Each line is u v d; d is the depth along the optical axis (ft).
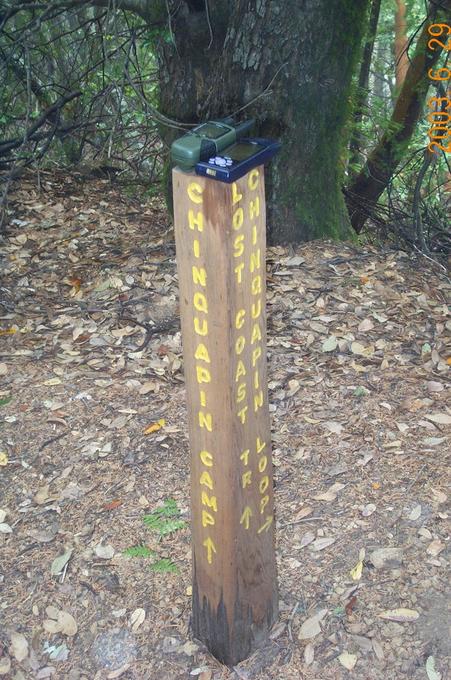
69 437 12.41
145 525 10.88
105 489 11.48
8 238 18.56
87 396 13.21
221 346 7.04
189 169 6.57
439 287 16.85
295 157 16.72
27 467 11.93
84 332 14.90
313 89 16.12
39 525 11.00
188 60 17.60
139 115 21.74
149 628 9.61
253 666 9.11
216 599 8.68
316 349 14.20
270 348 14.16
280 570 10.17
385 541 10.46
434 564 10.08
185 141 6.50
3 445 12.31
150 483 11.53
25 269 17.34
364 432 12.28
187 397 7.63
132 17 24.12
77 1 18.71
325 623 9.48
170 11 17.48
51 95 27.30
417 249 19.71
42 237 18.69
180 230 6.82
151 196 21.89
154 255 17.43
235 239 6.67
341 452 11.93
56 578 10.25
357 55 16.72
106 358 14.15
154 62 27.07
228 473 7.70
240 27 15.75
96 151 25.86
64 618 9.78
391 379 13.44
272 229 17.22
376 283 16.29
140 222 19.53
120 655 9.38
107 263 17.28
